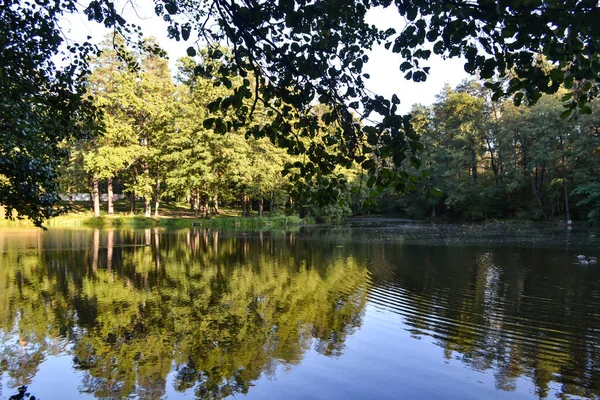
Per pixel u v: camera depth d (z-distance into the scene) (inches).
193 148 1332.4
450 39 100.9
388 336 281.1
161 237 981.8
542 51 94.4
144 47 229.0
